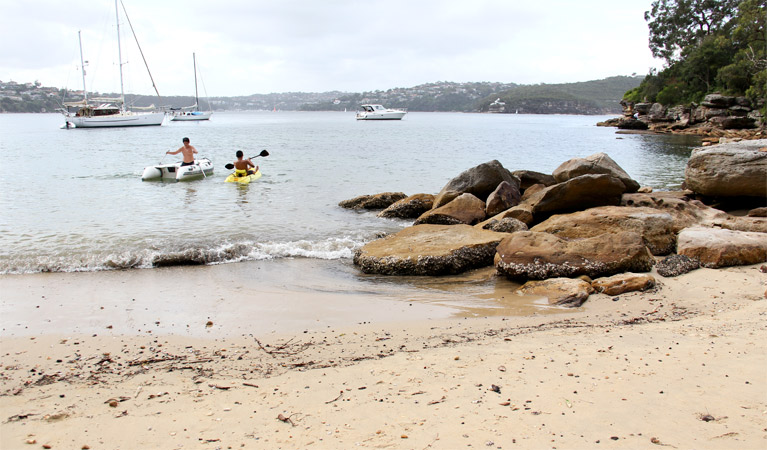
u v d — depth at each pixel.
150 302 7.45
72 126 69.94
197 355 5.55
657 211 10.45
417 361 5.12
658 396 4.02
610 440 3.40
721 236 8.77
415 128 82.19
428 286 8.30
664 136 63.72
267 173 23.73
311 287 8.29
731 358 4.72
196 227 12.41
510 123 118.25
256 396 4.40
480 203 13.16
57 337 6.09
